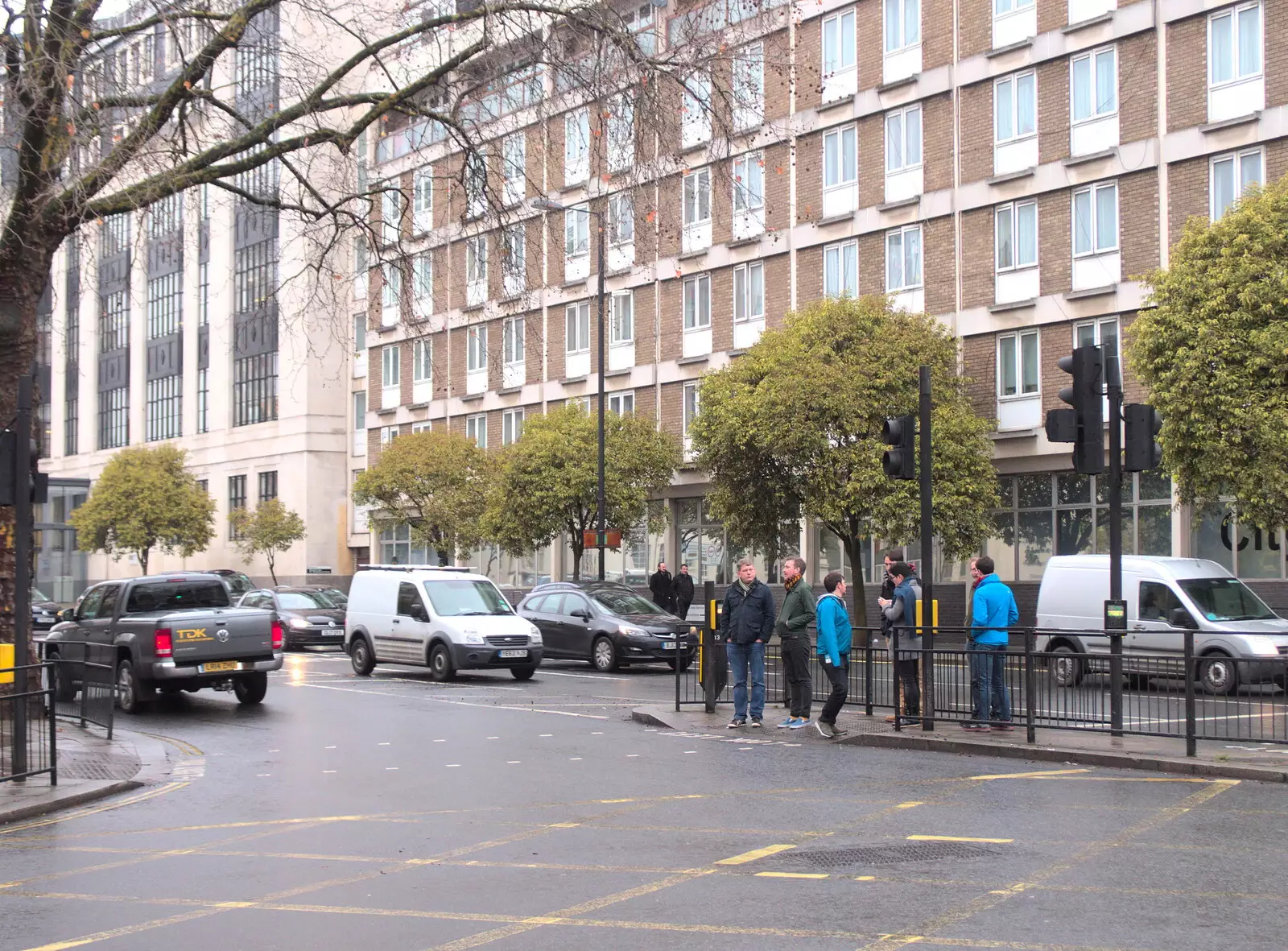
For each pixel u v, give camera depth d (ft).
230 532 212.02
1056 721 45.73
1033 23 104.32
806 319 99.81
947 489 94.38
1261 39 90.94
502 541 128.06
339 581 196.13
